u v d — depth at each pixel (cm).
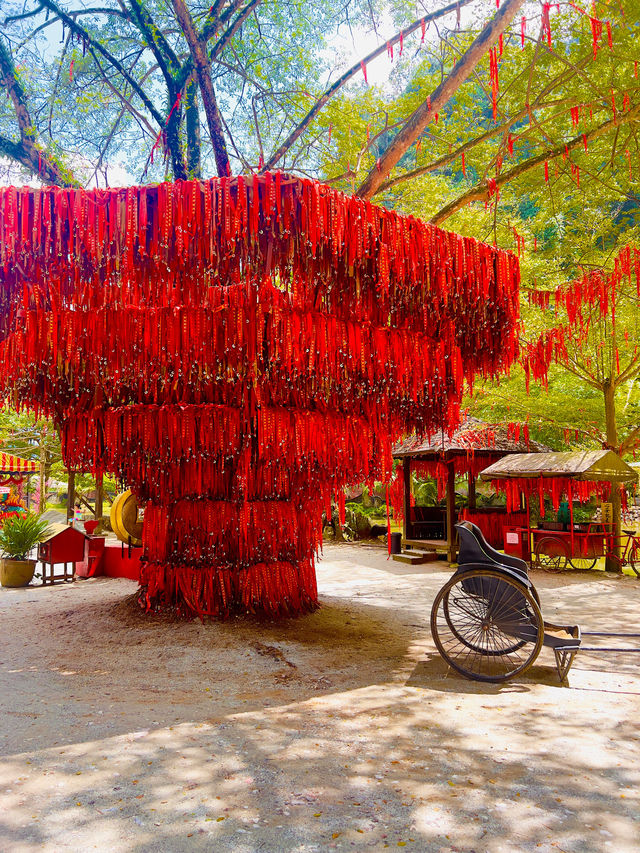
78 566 1152
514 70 890
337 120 954
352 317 543
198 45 894
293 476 638
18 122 1014
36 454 2317
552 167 991
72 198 449
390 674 482
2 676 480
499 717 386
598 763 316
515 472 1259
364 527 1933
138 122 1158
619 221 1200
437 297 530
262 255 470
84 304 508
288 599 643
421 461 1641
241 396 590
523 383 1421
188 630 582
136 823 252
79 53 1078
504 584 491
